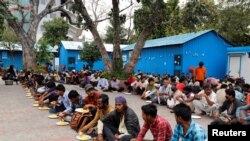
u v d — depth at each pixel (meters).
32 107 11.56
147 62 26.83
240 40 26.31
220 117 8.39
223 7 23.97
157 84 14.34
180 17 18.67
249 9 22.91
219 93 10.03
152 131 5.45
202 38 22.14
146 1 18.80
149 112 5.28
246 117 7.65
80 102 8.82
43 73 23.33
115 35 20.11
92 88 8.40
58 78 23.72
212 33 22.42
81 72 23.19
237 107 8.26
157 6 18.80
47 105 11.36
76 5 19.61
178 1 26.59
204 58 22.27
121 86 18.16
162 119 5.38
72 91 8.77
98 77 19.89
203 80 15.30
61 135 7.64
